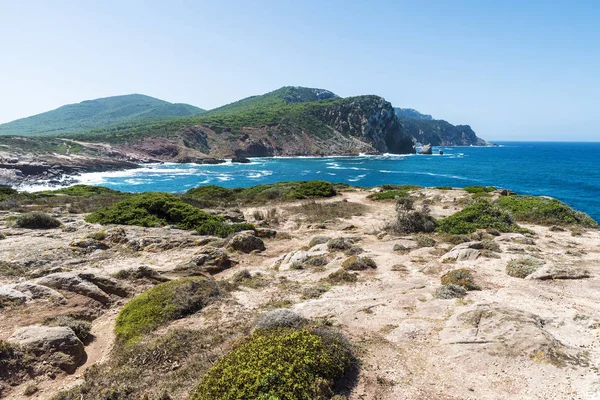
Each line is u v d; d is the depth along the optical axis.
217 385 5.44
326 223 22.89
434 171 92.06
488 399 5.61
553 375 5.84
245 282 11.82
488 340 6.94
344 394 5.82
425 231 19.11
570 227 19.55
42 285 9.99
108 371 6.87
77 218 21.28
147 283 11.57
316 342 6.40
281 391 5.26
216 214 24.25
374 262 13.38
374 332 7.96
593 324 7.56
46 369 6.78
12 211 22.72
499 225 18.53
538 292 9.66
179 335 7.91
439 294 9.70
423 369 6.52
